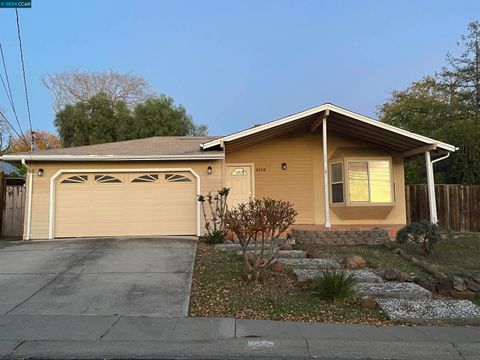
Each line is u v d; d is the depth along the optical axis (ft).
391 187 49.29
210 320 21.20
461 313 22.58
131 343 17.99
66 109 104.78
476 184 60.49
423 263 34.12
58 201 45.29
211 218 45.55
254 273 27.73
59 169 45.42
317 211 52.29
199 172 46.26
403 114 104.99
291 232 45.73
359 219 50.80
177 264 32.32
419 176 69.46
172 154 45.42
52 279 28.30
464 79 88.74
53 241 42.50
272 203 27.73
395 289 26.43
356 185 49.06
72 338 18.45
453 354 17.47
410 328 20.77
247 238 31.17
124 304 23.53
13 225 52.11
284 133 52.42
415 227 37.93
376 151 51.13
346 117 46.32
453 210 55.67
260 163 53.31
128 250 37.11
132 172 46.09
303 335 19.21
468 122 68.59
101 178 45.88
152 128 103.55
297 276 28.63
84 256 34.83
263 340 18.49
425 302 24.68
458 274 31.45
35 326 19.97
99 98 107.24
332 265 32.42
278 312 22.62
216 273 29.84
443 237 45.16
